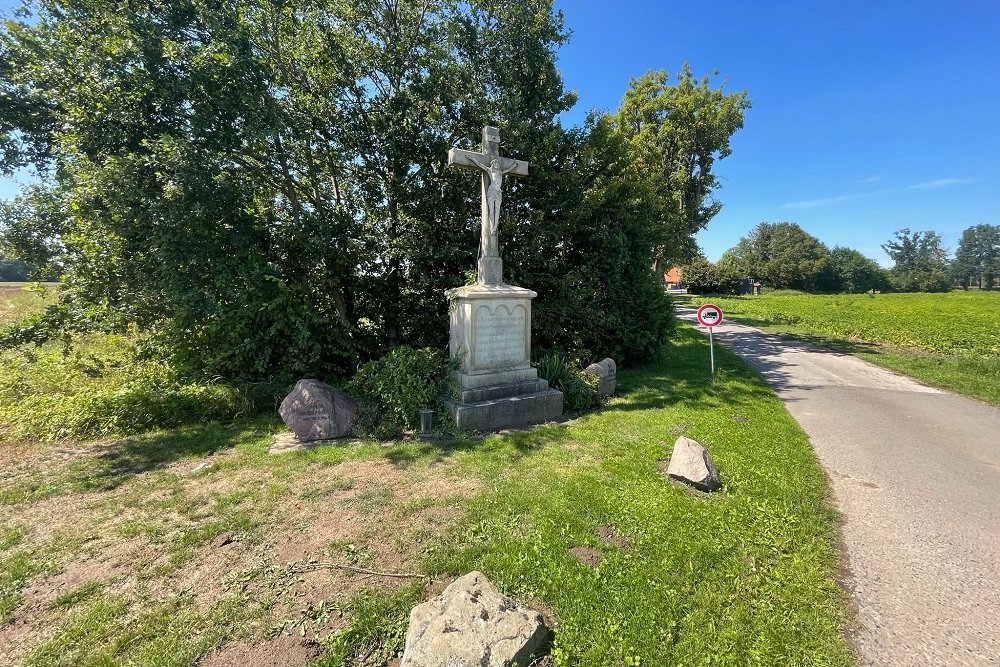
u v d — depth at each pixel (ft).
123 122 22.99
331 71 29.96
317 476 15.70
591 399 25.08
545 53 33.81
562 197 35.12
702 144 85.71
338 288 29.78
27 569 10.53
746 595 9.68
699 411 23.61
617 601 9.37
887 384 31.99
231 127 25.11
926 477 16.25
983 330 58.59
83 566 10.71
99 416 19.83
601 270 36.91
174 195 21.98
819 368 38.14
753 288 216.13
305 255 27.48
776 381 33.01
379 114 30.68
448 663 7.11
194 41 25.25
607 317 35.63
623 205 38.04
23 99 29.25
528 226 33.47
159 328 25.43
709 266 186.70
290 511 13.30
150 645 8.29
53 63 23.06
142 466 16.62
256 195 26.91
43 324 23.44
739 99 83.82
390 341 32.76
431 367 22.68
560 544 11.41
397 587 9.93
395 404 20.88
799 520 12.80
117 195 21.08
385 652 8.20
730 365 38.45
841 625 9.00
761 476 15.55
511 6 32.22
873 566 11.01
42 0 25.07
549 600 9.53
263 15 26.63
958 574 10.69
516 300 23.65
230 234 24.48
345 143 29.96
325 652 8.18
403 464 16.70
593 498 13.78
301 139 28.25
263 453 17.84
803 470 16.24
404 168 30.68
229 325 24.35
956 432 21.33
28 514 13.19
